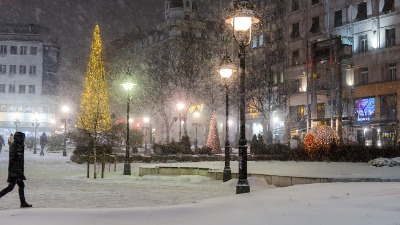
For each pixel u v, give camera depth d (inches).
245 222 326.3
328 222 309.3
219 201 433.7
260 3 2679.6
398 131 1876.2
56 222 325.7
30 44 4010.8
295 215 341.7
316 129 1185.4
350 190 471.5
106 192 623.2
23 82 3978.8
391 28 2030.0
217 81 2650.1
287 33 2549.2
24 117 3959.2
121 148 1801.2
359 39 2160.4
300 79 2439.7
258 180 701.9
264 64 2488.9
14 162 449.4
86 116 1593.3
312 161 1138.7
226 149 765.9
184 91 2630.4
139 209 390.0
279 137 2460.6
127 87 987.9
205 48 2827.3
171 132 3481.8
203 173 852.0
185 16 3612.2
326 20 2326.5
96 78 1669.5
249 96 2431.1
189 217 353.4
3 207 468.1
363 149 1084.5
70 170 1123.3
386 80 2022.6
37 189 667.4
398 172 729.6
